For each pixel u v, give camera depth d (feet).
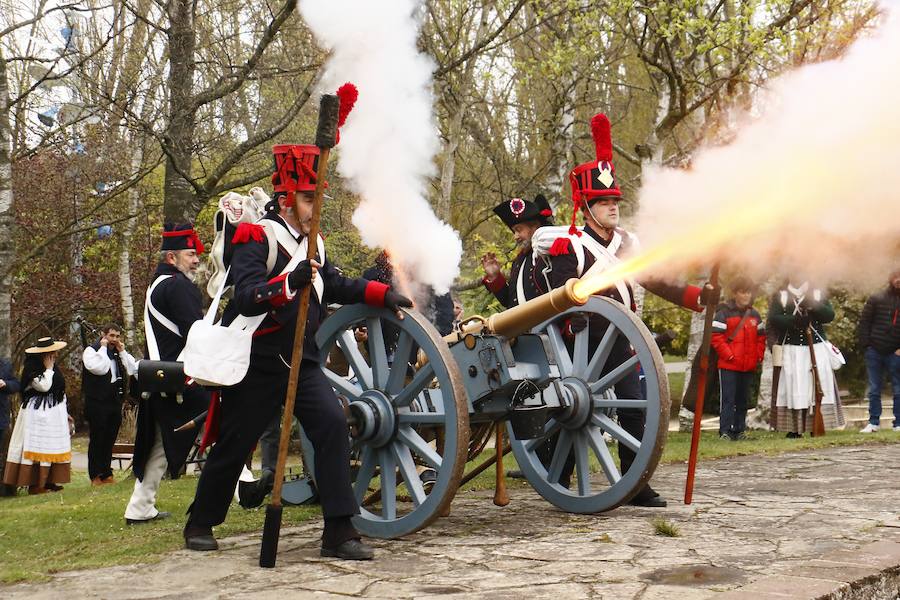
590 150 52.60
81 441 57.72
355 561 13.34
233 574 12.66
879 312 34.86
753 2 32.89
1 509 21.16
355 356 15.75
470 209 46.37
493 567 12.69
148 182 47.91
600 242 17.71
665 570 12.21
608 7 36.27
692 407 34.12
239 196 15.35
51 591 11.89
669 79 35.14
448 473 14.30
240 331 13.97
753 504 17.46
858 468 22.76
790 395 33.63
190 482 24.95
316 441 13.99
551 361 16.16
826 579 11.23
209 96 29.94
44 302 49.98
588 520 16.28
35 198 48.14
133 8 30.68
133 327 49.49
